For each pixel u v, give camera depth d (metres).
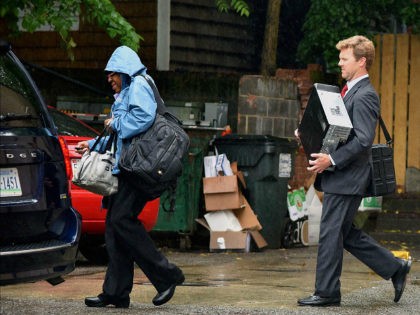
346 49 12.39
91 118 21.20
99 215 16.36
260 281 15.27
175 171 11.55
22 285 14.42
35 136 10.95
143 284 14.65
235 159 21.33
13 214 10.58
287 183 21.91
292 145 21.92
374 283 14.95
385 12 25.58
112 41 25.69
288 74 24.55
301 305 12.25
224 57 26.25
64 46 20.23
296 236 22.25
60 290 13.89
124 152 11.53
